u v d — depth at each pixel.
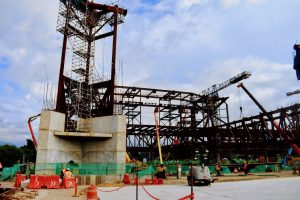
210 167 47.59
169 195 19.55
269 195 19.16
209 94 71.75
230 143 62.91
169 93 67.44
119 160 34.78
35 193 19.20
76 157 36.50
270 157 68.56
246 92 66.88
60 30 39.16
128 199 17.44
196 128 69.25
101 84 41.94
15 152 89.56
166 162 58.81
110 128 36.44
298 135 49.81
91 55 43.78
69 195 19.30
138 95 64.94
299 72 7.26
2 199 17.31
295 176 40.62
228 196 18.88
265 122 56.25
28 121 42.06
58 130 34.44
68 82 39.19
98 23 45.50
